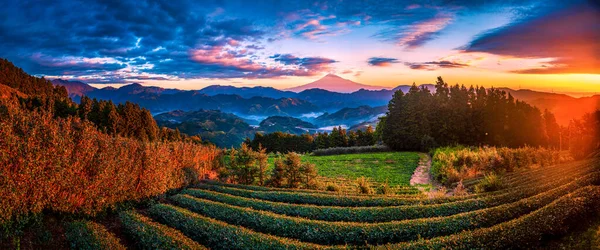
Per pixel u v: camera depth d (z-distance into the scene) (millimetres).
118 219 17359
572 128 61812
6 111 14836
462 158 44062
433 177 42906
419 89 82250
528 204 16297
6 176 12539
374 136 107312
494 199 19406
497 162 39219
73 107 84438
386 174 45844
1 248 11602
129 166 19625
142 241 14234
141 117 89375
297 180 31734
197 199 21406
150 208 19203
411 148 79125
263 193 24656
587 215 13633
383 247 12641
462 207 18578
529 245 12258
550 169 32125
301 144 121125
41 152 14180
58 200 14742
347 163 56812
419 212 18328
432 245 12219
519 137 77750
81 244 12852
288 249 13148
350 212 18688
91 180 16516
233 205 21359
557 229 12812
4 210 12273
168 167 24438
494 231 12789
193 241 14484
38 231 13242
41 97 82625
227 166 36625
